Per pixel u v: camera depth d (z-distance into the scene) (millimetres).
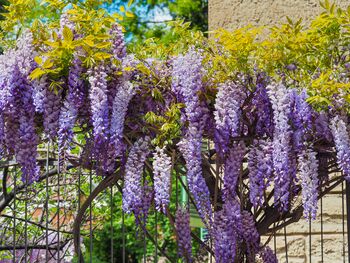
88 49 4027
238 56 4102
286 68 4191
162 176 4094
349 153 4039
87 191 6891
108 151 4246
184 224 4324
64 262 7035
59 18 4324
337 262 6125
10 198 5578
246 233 4297
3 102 4125
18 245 6297
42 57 4148
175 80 4164
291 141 4109
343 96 4051
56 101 4156
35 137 4262
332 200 6156
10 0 4227
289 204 4297
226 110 4109
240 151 4262
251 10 6461
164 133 4113
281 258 6160
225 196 4270
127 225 13867
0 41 4324
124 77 4176
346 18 4215
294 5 6391
